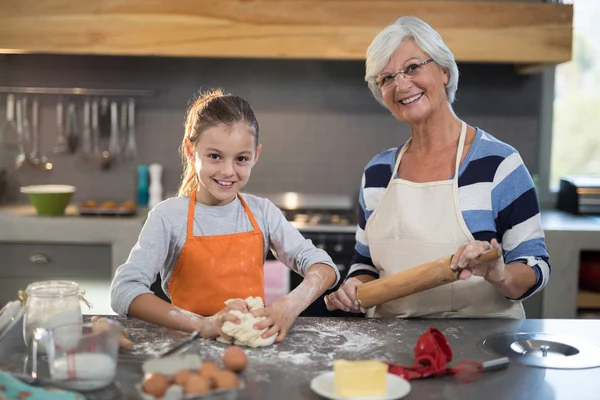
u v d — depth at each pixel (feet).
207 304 5.43
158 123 12.76
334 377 3.84
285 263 5.93
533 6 10.78
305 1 10.76
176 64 12.66
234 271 5.49
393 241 6.19
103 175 12.87
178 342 4.68
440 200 6.01
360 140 12.82
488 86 12.70
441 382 4.00
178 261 5.52
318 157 12.85
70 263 11.08
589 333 5.07
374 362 3.74
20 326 5.03
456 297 5.92
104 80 12.68
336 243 10.94
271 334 4.66
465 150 6.12
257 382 3.96
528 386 3.95
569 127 13.25
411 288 5.18
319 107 12.76
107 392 3.79
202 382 3.47
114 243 10.96
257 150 5.61
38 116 12.72
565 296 10.84
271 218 5.87
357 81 12.69
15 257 11.07
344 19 10.78
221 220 5.61
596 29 13.10
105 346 3.83
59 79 12.67
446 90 6.32
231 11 10.78
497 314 5.92
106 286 11.09
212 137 5.22
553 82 12.85
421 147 6.33
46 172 12.85
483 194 5.90
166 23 10.81
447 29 10.82
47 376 4.01
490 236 5.85
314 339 4.82
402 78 6.01
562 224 11.16
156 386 3.45
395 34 6.00
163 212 5.51
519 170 5.88
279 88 12.71
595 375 4.14
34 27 10.82
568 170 13.35
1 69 12.61
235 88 12.71
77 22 10.82
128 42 10.85
